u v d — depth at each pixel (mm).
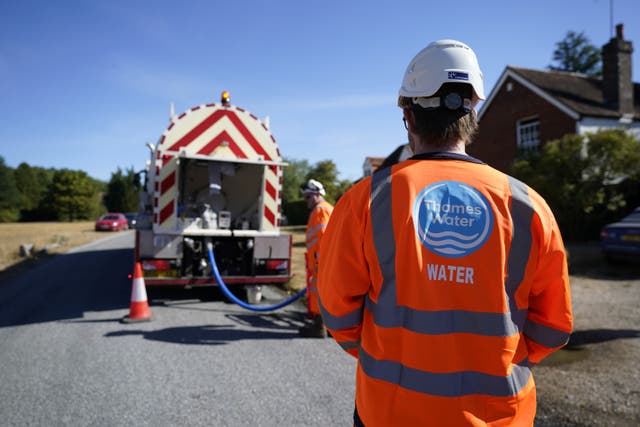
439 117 1338
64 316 6117
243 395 3539
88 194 64125
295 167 47125
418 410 1129
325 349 4711
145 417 3168
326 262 1329
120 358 4383
